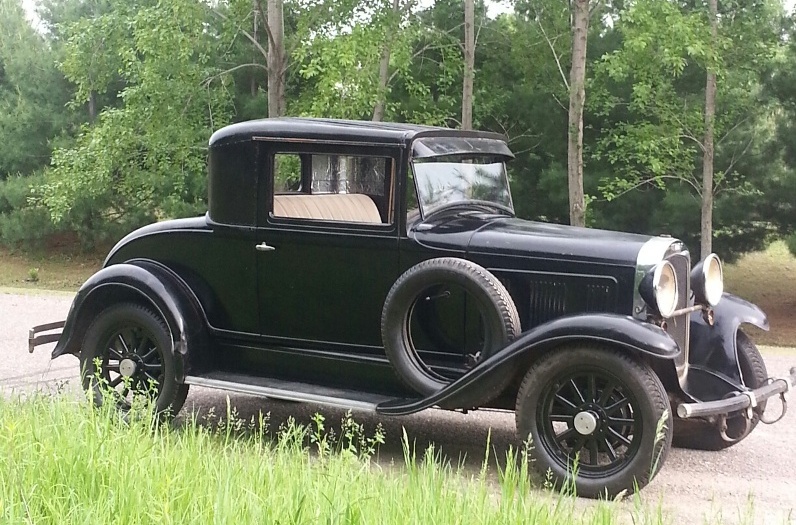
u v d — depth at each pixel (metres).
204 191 17.97
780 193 15.14
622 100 15.12
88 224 21.03
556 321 4.78
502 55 16.42
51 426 4.20
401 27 14.12
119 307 5.89
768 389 5.41
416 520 3.27
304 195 5.68
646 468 4.62
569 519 3.67
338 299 5.53
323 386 5.59
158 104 14.80
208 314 5.91
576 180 12.27
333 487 3.55
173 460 3.89
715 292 5.62
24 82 21.80
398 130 5.43
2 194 21.17
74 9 21.84
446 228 5.39
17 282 20.25
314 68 12.38
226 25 14.36
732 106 14.37
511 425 6.26
